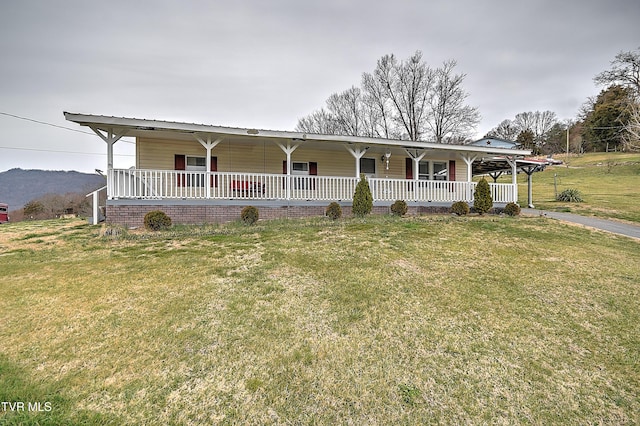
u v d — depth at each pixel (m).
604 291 5.36
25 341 3.46
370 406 2.76
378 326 4.04
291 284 5.22
